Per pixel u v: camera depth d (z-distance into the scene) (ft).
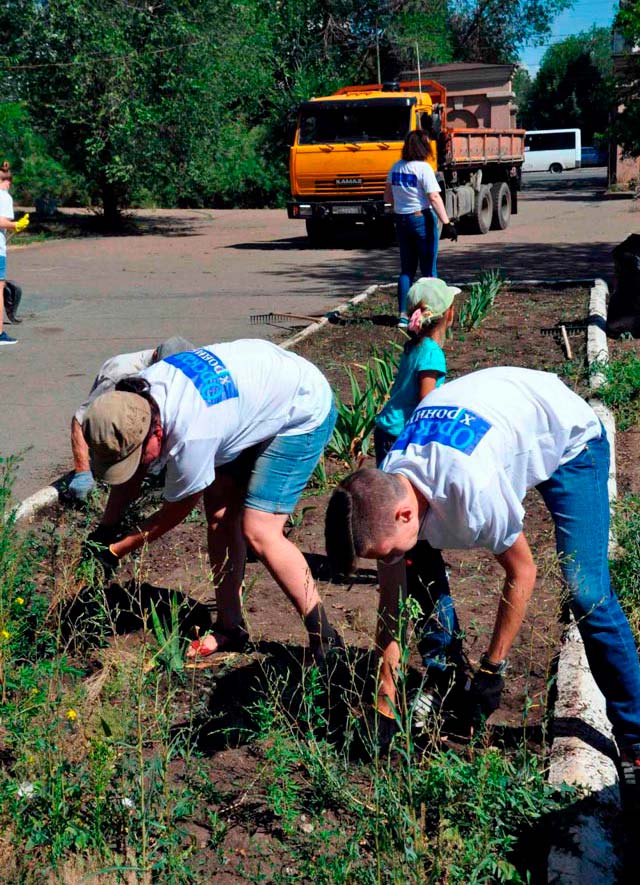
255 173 112.27
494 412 9.40
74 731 10.18
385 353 23.63
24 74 73.26
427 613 11.48
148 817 9.12
